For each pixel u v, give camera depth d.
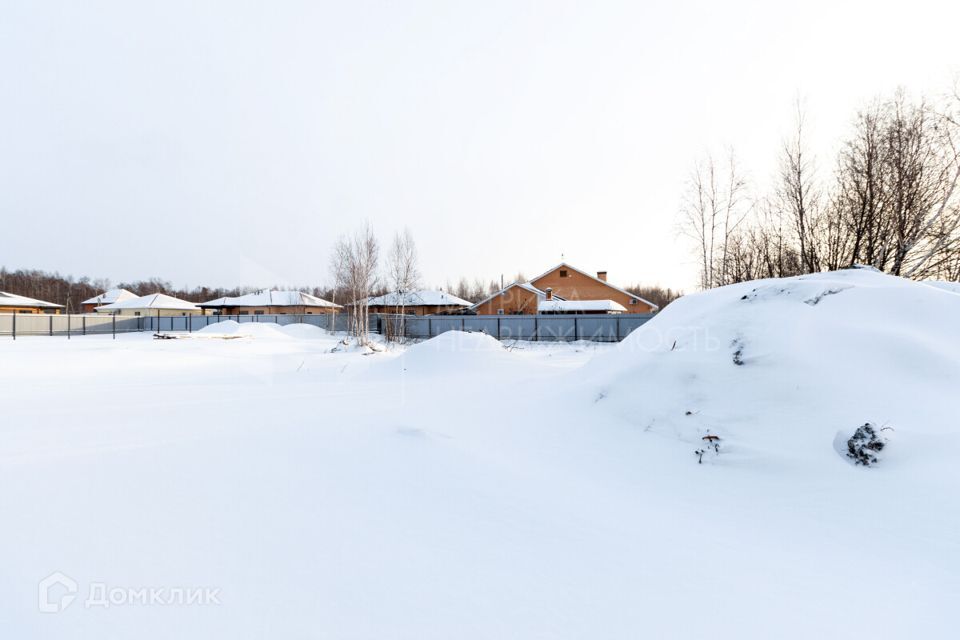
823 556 2.38
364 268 28.45
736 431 3.57
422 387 7.89
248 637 1.72
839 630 1.81
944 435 2.97
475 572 2.19
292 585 2.05
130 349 16.77
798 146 13.63
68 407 6.54
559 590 2.05
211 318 32.22
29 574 2.12
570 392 5.11
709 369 4.17
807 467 3.11
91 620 1.81
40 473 3.52
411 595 2.00
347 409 6.07
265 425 5.16
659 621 1.85
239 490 3.18
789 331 4.08
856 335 3.85
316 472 3.55
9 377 10.25
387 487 3.26
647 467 3.56
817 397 3.50
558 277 34.53
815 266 12.95
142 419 5.62
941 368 3.46
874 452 3.00
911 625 1.84
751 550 2.46
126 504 2.93
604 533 2.63
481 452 4.04
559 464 3.76
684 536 2.61
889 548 2.40
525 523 2.74
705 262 19.55
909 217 11.21
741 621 1.85
